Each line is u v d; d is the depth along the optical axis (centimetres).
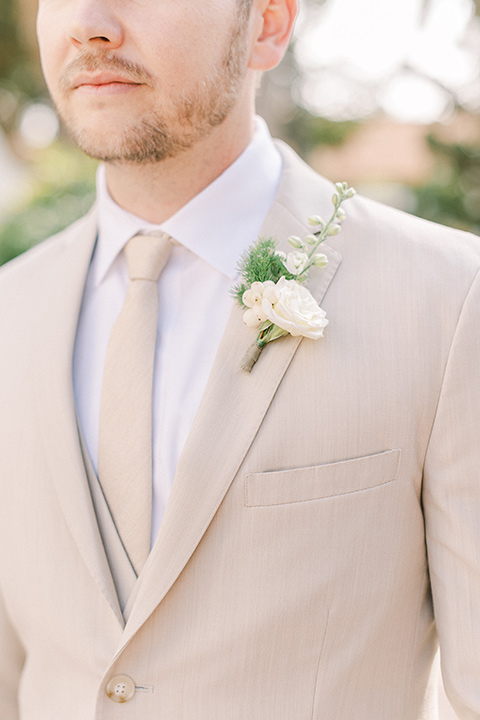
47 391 133
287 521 118
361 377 120
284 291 119
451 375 119
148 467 125
